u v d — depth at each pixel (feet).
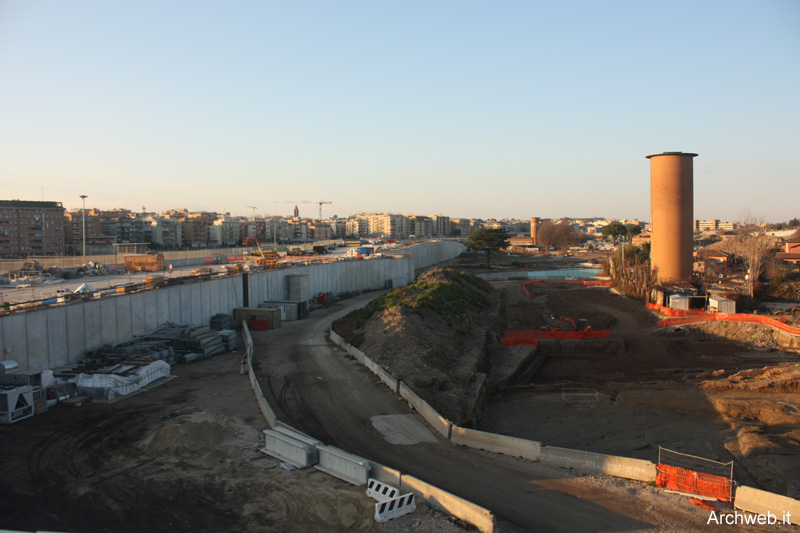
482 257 517.14
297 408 88.58
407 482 61.00
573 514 56.44
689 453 83.30
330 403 91.35
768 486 70.13
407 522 54.08
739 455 81.76
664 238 234.58
